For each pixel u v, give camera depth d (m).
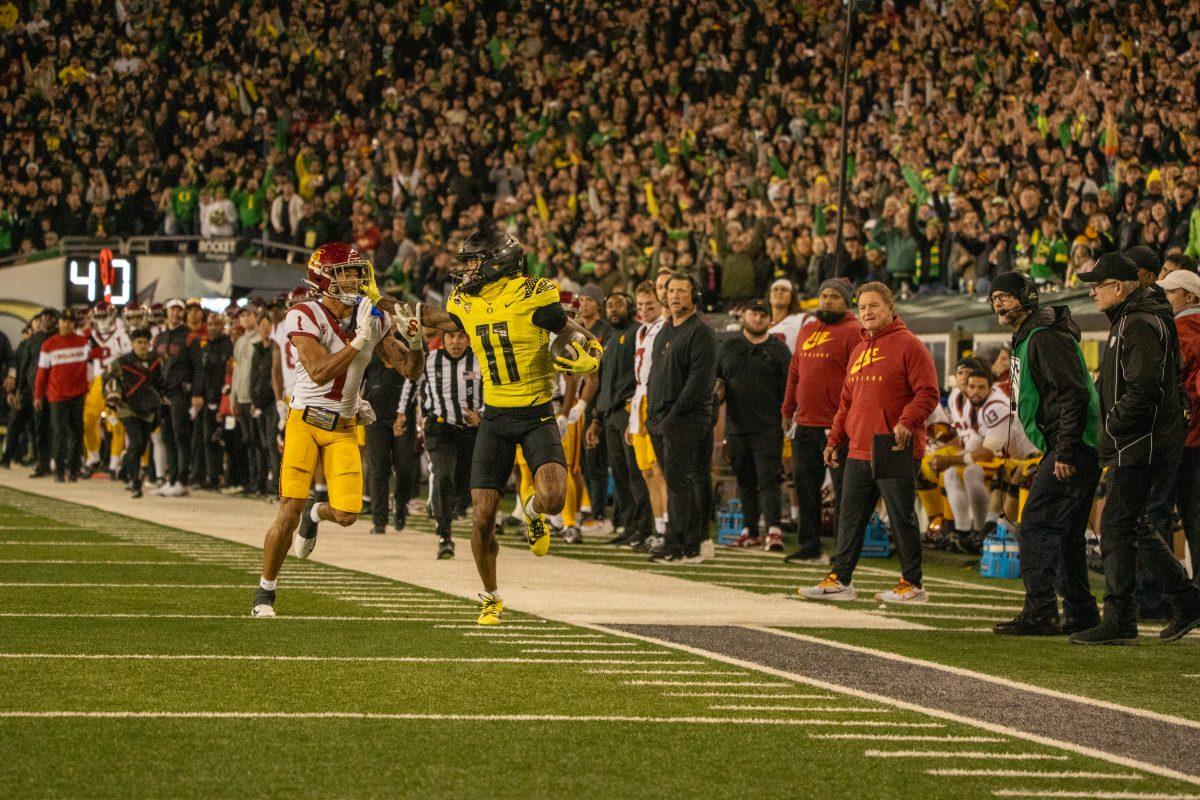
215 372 43.34
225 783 12.33
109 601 22.42
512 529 35.78
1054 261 41.56
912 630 21.41
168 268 60.84
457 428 29.12
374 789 12.25
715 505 38.66
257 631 19.91
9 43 77.31
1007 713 15.75
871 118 55.03
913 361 24.14
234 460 44.38
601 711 15.35
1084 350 33.62
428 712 15.09
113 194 71.69
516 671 17.38
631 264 50.09
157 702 15.29
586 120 62.94
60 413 46.88
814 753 13.80
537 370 20.20
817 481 29.84
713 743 14.10
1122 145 43.12
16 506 38.56
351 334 21.55
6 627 19.88
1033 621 21.27
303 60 73.88
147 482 47.31
